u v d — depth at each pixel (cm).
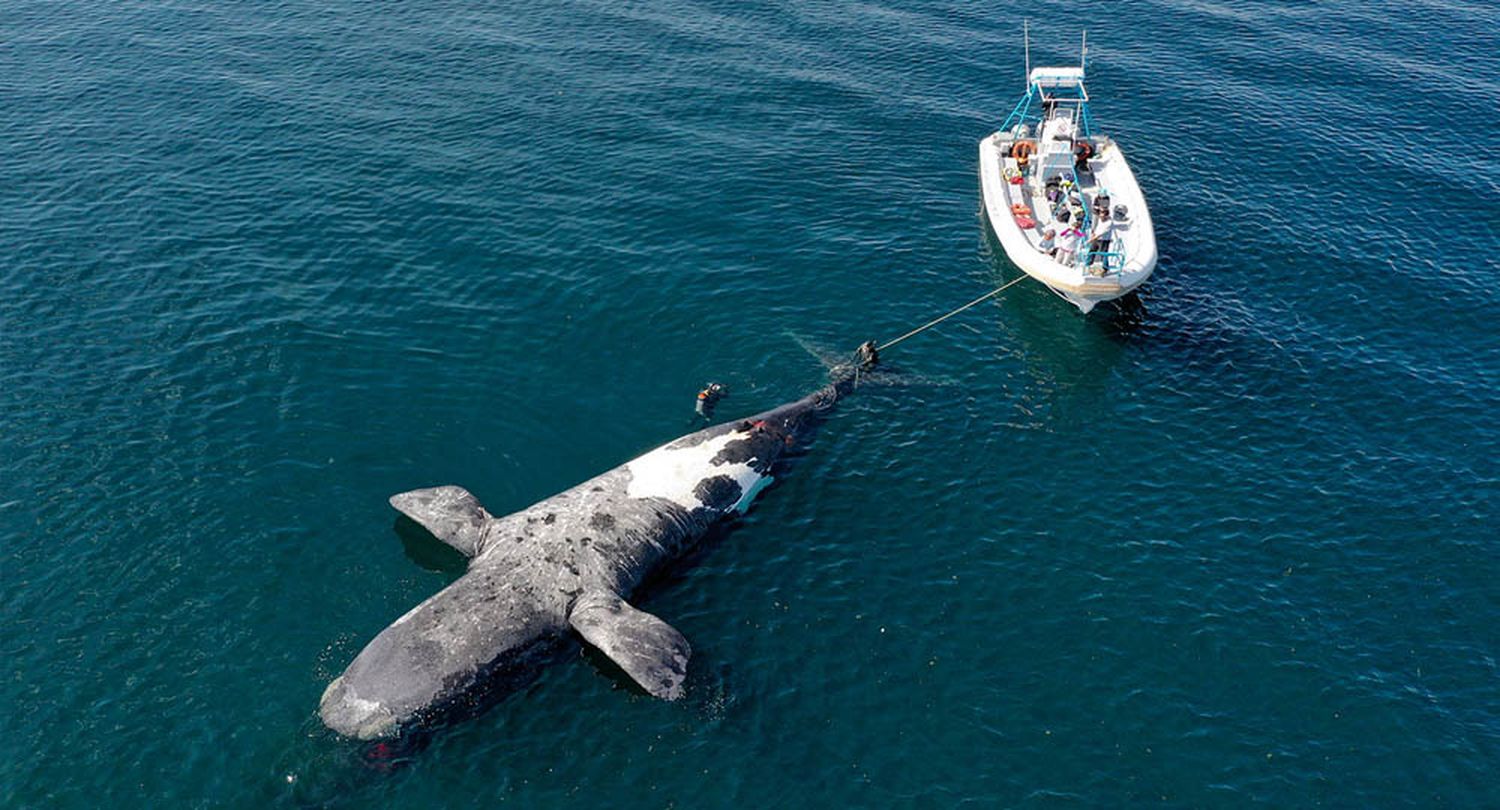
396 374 3225
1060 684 2459
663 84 4991
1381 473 3072
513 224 3928
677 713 2350
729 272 3762
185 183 4078
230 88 4762
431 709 2289
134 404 3044
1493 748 2347
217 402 3070
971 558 2767
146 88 4738
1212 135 4850
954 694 2428
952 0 6062
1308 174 4575
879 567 2733
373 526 2733
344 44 5206
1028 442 3142
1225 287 3872
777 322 3553
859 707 2388
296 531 2702
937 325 3594
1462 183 4522
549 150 4406
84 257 3644
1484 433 3222
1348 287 3878
